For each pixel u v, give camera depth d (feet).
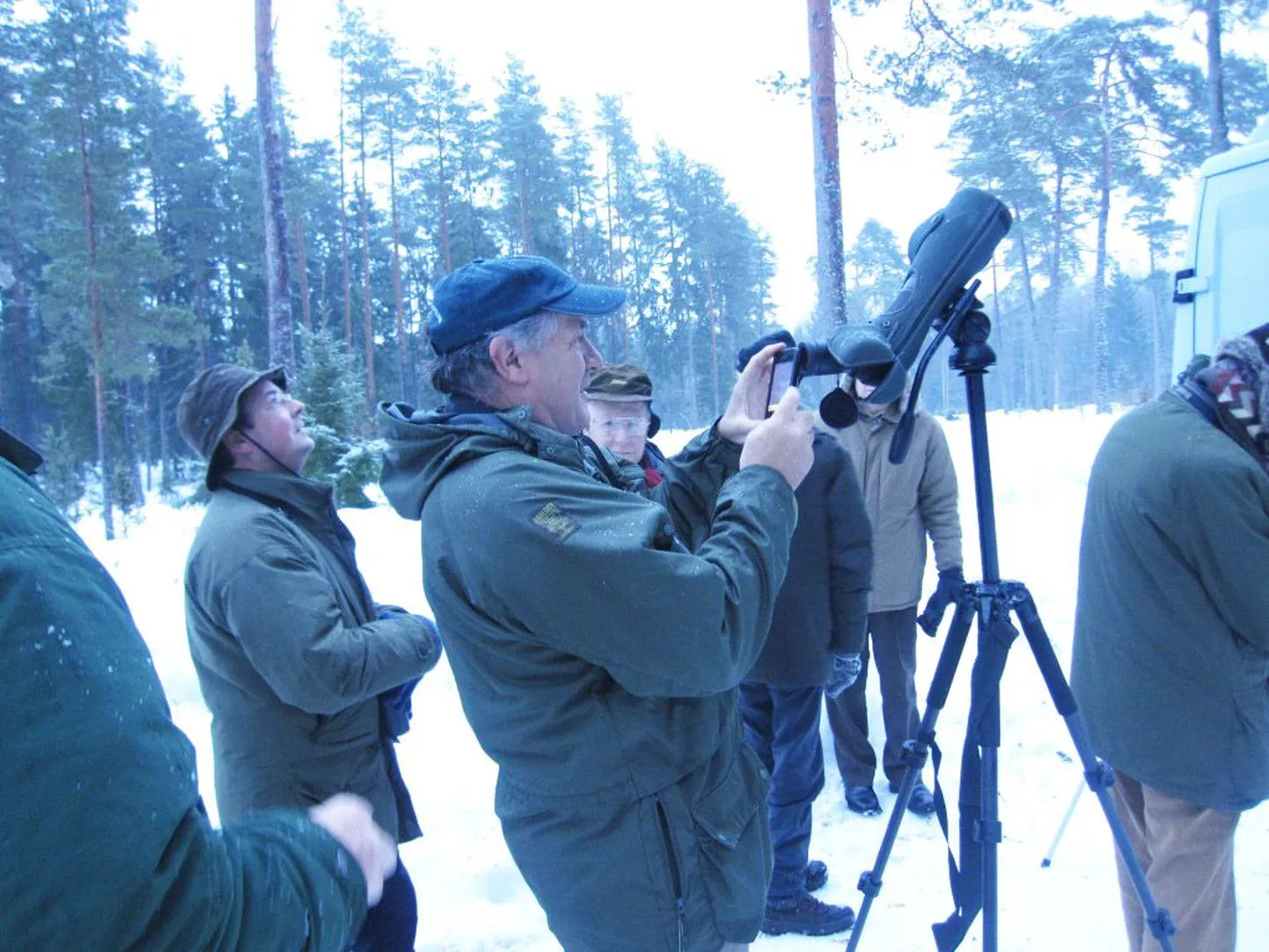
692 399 146.92
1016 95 43.24
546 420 5.19
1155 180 94.73
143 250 80.64
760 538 4.75
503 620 4.53
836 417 5.67
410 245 125.39
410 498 4.99
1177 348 14.17
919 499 12.20
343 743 6.82
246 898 2.61
